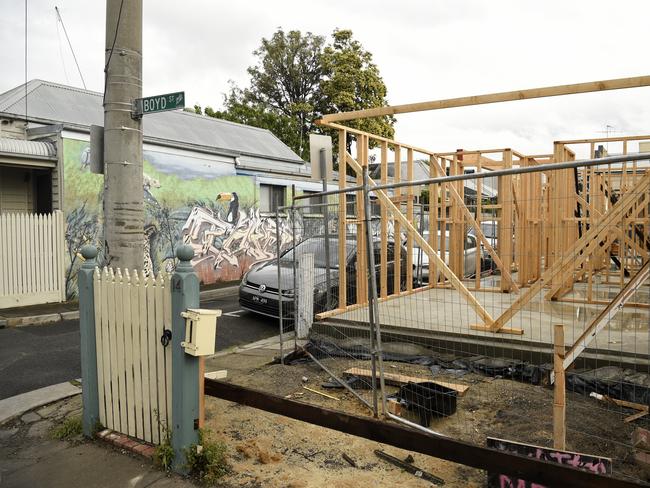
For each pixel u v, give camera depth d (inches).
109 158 199.2
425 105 253.9
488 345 214.7
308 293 274.8
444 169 398.9
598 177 416.2
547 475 94.7
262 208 641.6
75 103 565.0
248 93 1344.7
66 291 424.8
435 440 106.7
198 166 544.1
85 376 165.3
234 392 138.3
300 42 1333.7
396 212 239.5
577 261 217.0
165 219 510.3
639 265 389.4
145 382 150.2
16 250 392.2
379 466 144.5
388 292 347.6
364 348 243.9
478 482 134.3
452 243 409.4
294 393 206.2
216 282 566.3
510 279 350.6
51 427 177.9
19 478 141.9
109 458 150.5
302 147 1216.2
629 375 185.2
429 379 206.7
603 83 212.8
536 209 440.1
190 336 133.7
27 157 410.9
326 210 277.0
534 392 192.1
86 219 442.6
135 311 151.0
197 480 136.9
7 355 271.4
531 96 228.4
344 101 1040.8
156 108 193.2
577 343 137.4
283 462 147.0
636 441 136.7
